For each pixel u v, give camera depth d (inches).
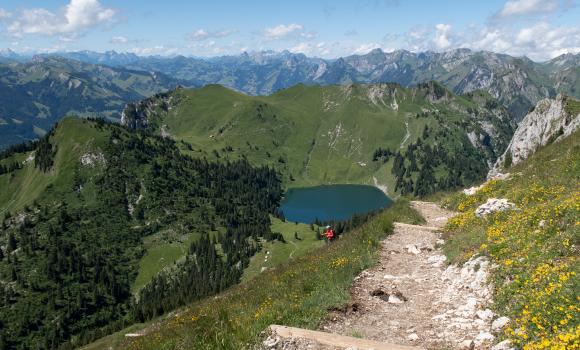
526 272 524.1
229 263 7450.8
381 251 879.1
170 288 7180.1
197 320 592.7
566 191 892.0
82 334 6382.9
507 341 396.8
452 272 693.9
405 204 1534.2
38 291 7662.4
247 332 467.8
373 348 422.0
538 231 650.8
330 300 572.7
